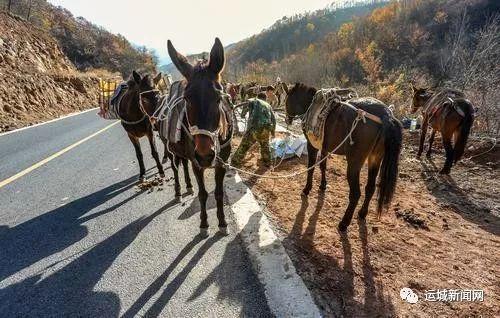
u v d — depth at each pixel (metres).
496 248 3.64
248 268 3.20
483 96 9.06
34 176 5.80
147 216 4.28
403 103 14.67
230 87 5.61
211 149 2.94
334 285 2.97
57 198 4.85
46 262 3.29
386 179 3.53
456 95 6.51
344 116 3.90
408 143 8.76
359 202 4.89
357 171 3.81
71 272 3.13
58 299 2.78
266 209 4.58
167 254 3.43
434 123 6.54
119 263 3.27
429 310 2.69
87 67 40.88
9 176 5.79
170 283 2.98
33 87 14.66
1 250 3.50
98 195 4.96
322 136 4.21
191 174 5.97
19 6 36.31
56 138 9.05
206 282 2.99
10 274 3.11
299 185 5.56
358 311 2.66
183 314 2.62
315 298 2.79
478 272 3.20
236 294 2.83
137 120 5.22
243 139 6.10
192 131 2.93
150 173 6.05
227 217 4.28
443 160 7.10
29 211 4.41
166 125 3.91
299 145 7.24
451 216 4.46
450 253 3.53
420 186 5.62
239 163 6.43
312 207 4.68
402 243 3.71
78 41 45.28
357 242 3.72
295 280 2.96
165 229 3.94
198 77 2.95
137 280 3.02
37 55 20.41
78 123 11.94
